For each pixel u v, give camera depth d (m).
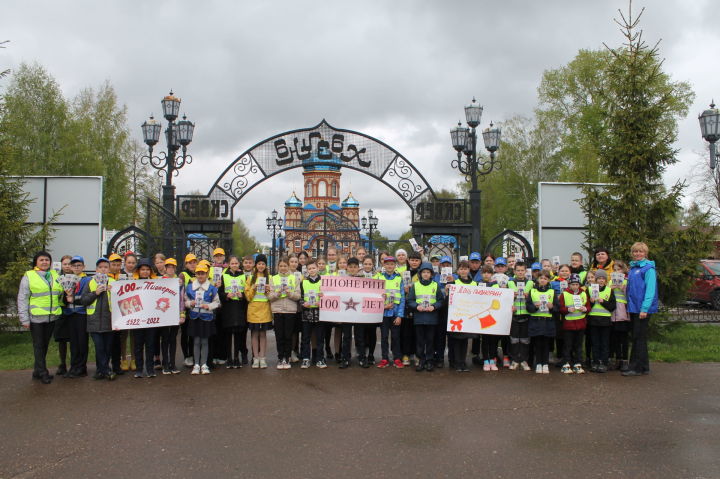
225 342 10.24
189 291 9.31
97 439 5.91
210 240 16.50
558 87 41.03
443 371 9.45
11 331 13.91
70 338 9.07
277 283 9.66
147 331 9.03
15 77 35.31
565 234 14.39
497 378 8.86
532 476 4.91
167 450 5.57
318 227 58.66
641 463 5.20
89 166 35.59
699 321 15.38
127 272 9.70
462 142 15.32
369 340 10.47
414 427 6.27
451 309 9.45
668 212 11.76
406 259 10.87
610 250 11.98
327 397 7.62
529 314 9.40
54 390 8.12
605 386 8.24
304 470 5.04
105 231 18.00
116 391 8.04
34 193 14.17
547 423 6.43
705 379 8.65
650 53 12.17
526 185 43.41
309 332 9.77
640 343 9.01
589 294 9.23
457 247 17.41
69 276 8.86
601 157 12.41
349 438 5.90
